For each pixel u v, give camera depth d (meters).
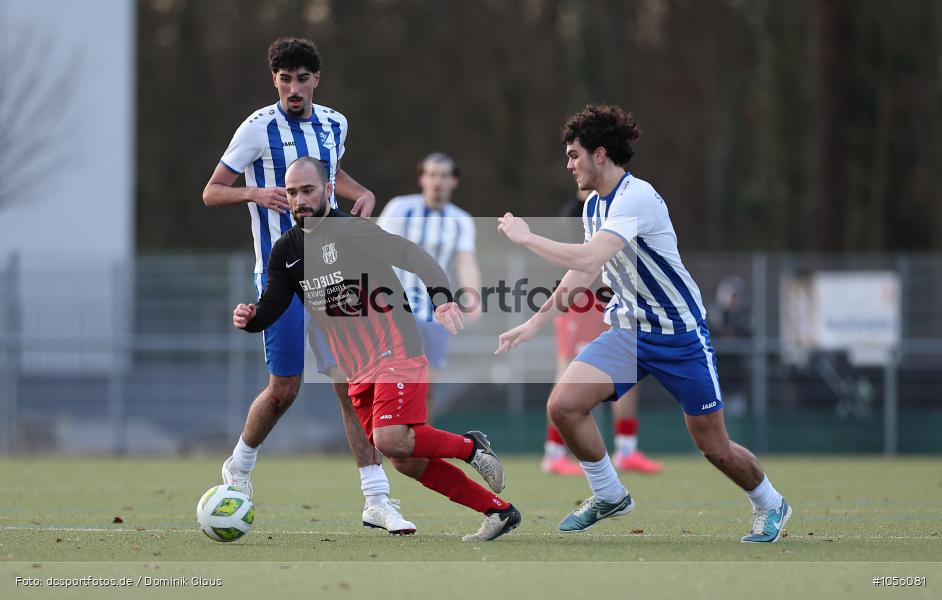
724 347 55.84
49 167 76.50
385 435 20.84
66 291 54.84
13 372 54.59
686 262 56.31
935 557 19.69
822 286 55.75
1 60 75.81
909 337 55.62
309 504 30.23
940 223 82.19
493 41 123.94
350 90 126.06
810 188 76.88
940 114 81.00
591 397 21.34
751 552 20.20
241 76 126.81
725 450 21.27
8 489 34.88
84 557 19.50
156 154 123.62
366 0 127.88
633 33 113.81
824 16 74.94
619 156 21.25
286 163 23.58
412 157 125.44
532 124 122.69
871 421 55.72
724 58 112.62
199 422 55.38
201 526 21.17
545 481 37.56
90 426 55.00
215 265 55.28
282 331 22.98
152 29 124.56
